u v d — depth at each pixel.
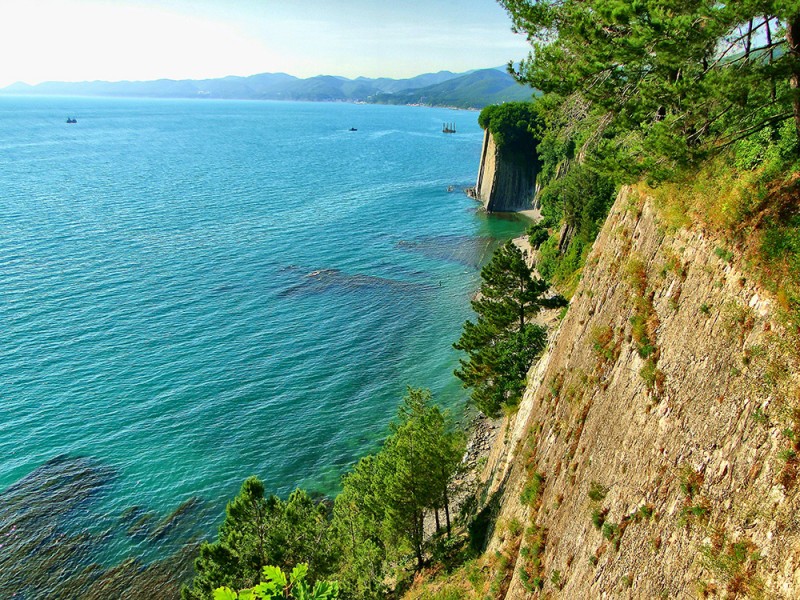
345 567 36.28
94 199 143.12
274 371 64.75
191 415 56.59
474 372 45.31
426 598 31.48
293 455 52.38
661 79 18.08
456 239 118.25
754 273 14.87
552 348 33.66
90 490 46.81
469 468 42.91
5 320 72.19
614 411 20.27
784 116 16.09
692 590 13.36
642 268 21.50
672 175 18.77
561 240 85.06
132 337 70.38
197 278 90.50
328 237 116.69
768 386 13.02
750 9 12.79
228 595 10.06
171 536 43.34
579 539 19.70
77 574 39.88
